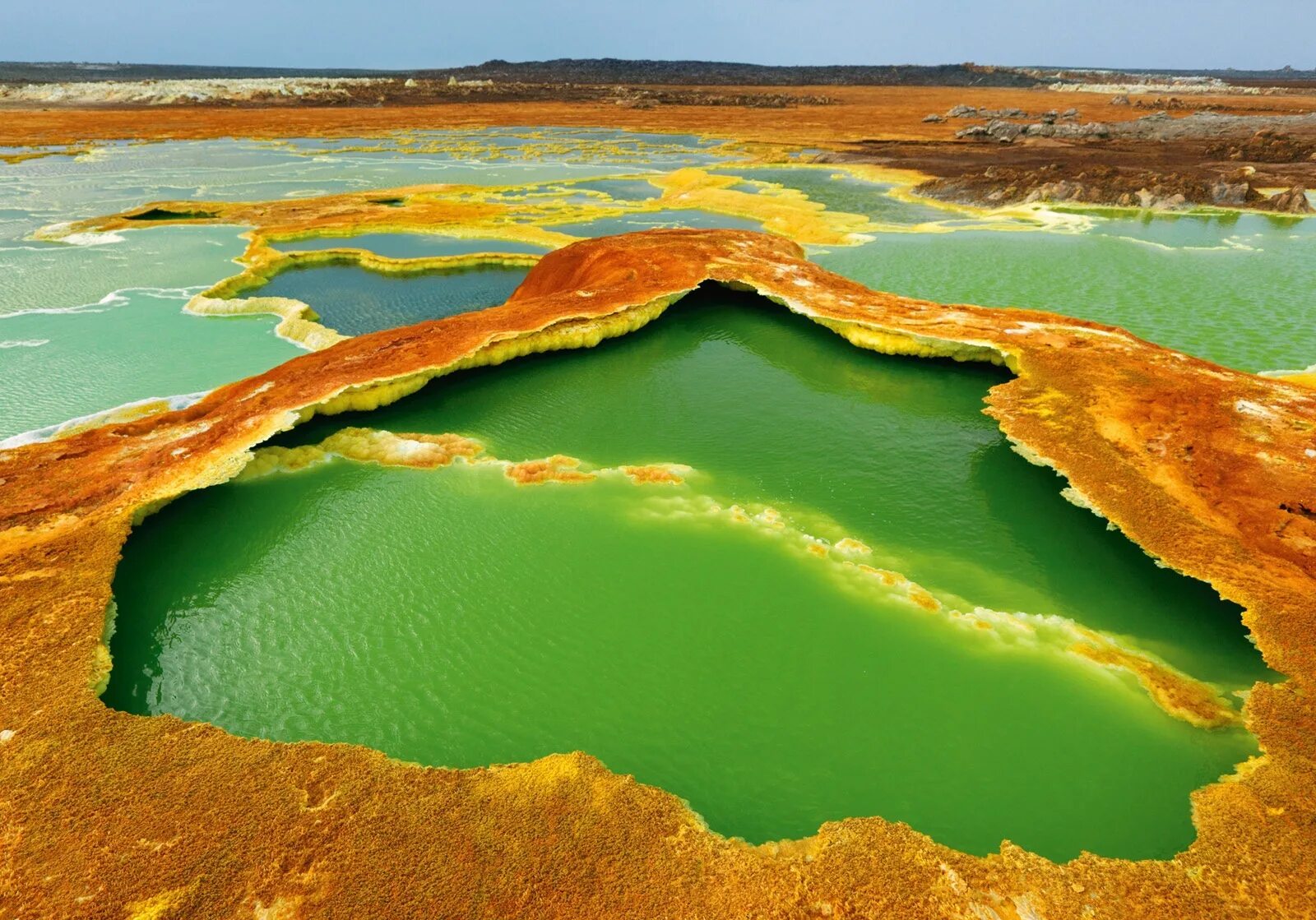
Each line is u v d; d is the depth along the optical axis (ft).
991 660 59.16
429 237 200.23
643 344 121.08
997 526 76.18
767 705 55.57
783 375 111.14
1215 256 169.99
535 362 113.70
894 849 41.14
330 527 75.82
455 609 65.10
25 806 42.60
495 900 37.76
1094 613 64.44
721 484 83.71
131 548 70.54
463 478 83.92
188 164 313.32
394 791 43.98
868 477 85.35
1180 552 63.31
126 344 124.57
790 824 46.52
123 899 37.73
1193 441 76.38
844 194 254.47
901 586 67.26
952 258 171.42
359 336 113.91
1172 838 45.27
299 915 37.01
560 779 45.21
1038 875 39.63
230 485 81.51
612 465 87.25
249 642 61.62
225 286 152.46
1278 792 43.91
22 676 51.78
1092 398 85.87
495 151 370.94
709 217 226.38
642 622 63.62
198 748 46.70
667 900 38.04
